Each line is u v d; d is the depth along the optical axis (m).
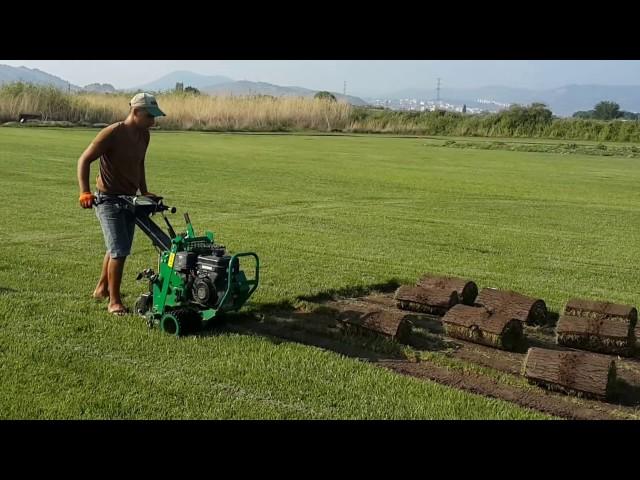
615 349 6.25
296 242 10.96
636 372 5.90
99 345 5.79
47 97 45.00
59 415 4.52
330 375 5.36
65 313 6.60
